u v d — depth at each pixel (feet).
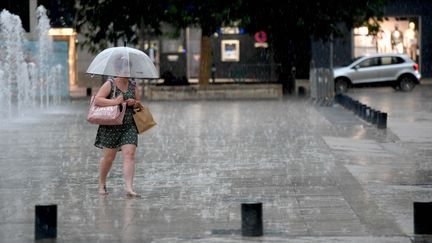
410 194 72.79
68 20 242.37
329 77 188.03
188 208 67.56
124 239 56.85
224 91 217.36
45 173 87.30
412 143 112.37
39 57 208.95
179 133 127.54
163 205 68.95
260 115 162.30
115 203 70.03
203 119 153.99
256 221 57.00
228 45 309.83
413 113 164.25
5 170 89.45
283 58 234.99
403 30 301.84
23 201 71.51
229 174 85.51
